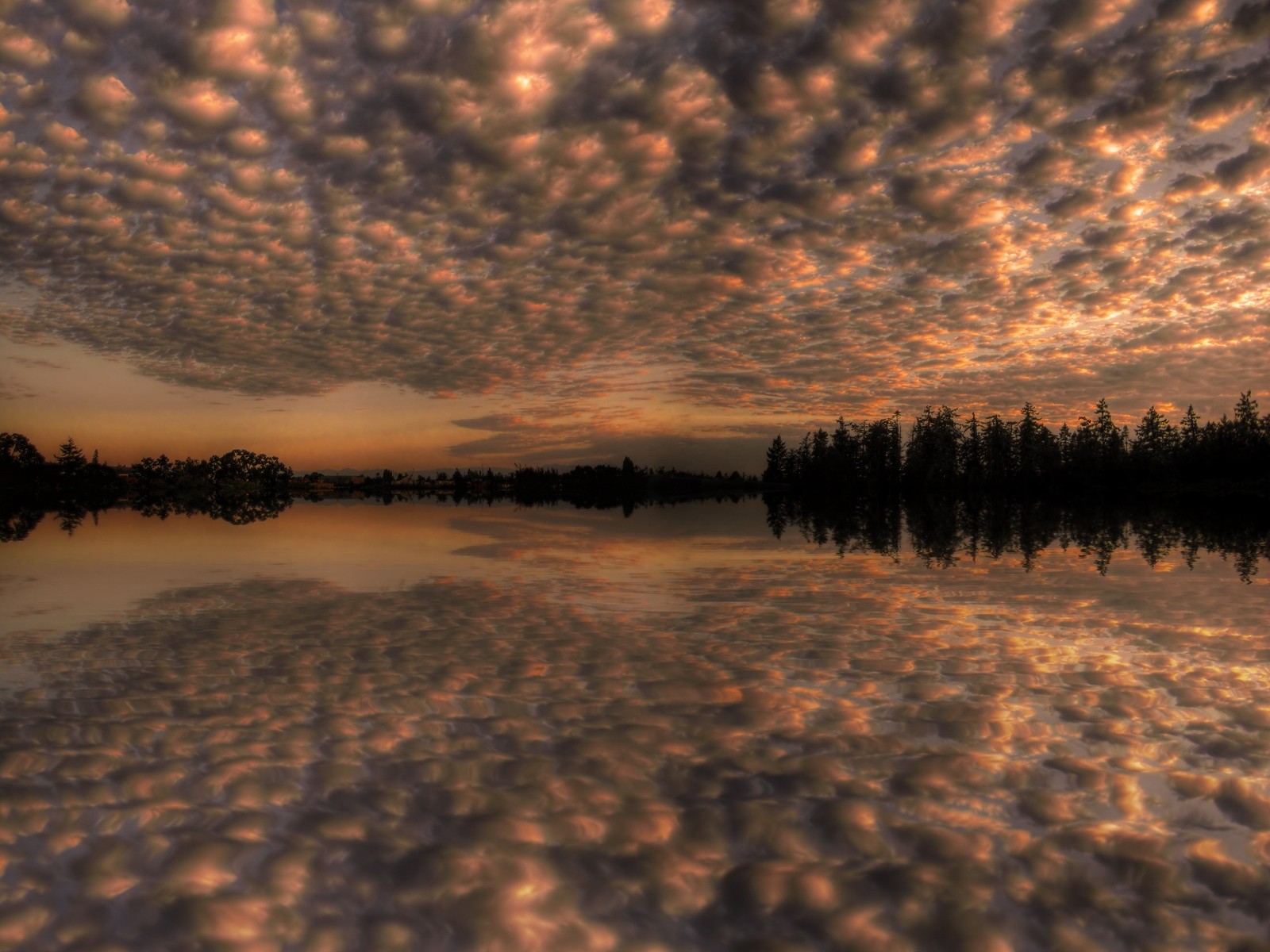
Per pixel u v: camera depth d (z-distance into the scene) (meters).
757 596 9.55
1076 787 3.66
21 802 3.48
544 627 7.55
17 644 6.70
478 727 4.54
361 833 3.20
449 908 2.66
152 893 2.74
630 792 3.62
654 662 6.10
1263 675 5.66
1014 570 12.24
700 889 2.78
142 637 7.01
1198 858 2.97
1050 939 2.47
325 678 5.61
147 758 4.02
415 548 16.16
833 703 5.04
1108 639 6.93
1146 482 86.50
